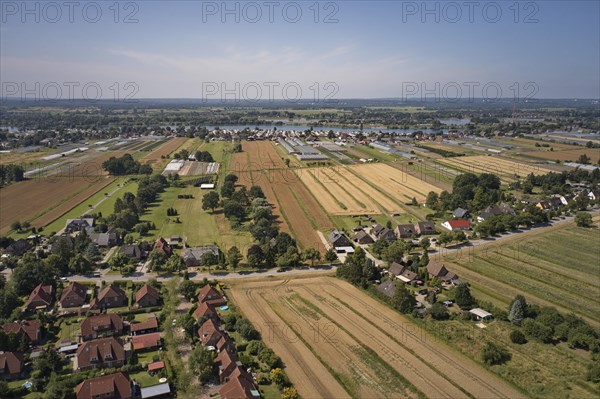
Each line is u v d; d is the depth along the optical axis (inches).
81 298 3794.3
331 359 2982.3
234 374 2684.5
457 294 3710.6
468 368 2876.5
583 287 4089.6
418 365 2908.5
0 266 4562.0
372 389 2682.1
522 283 4175.7
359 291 4015.8
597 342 2982.3
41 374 2795.3
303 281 4234.7
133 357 2992.1
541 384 2684.5
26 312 3649.1
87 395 2554.1
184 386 2704.2
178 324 3304.6
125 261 4515.3
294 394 2564.0
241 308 3700.8
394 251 4562.0
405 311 3602.4
